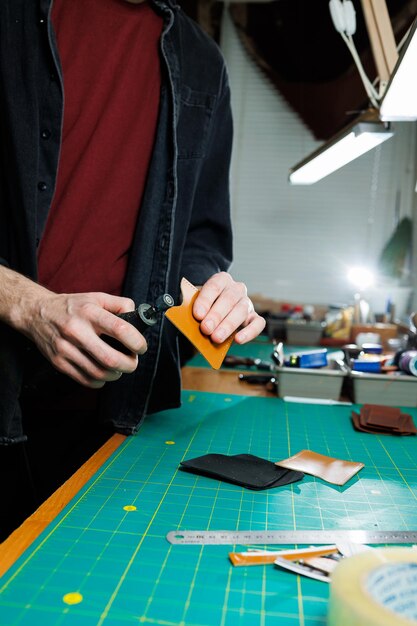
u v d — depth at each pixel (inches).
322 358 69.6
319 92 159.6
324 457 45.5
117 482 39.9
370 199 159.5
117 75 52.1
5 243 49.7
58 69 47.2
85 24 51.4
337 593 19.7
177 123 54.1
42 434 56.8
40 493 56.4
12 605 25.5
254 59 163.9
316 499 38.2
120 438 50.3
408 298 136.7
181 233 55.7
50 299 36.7
